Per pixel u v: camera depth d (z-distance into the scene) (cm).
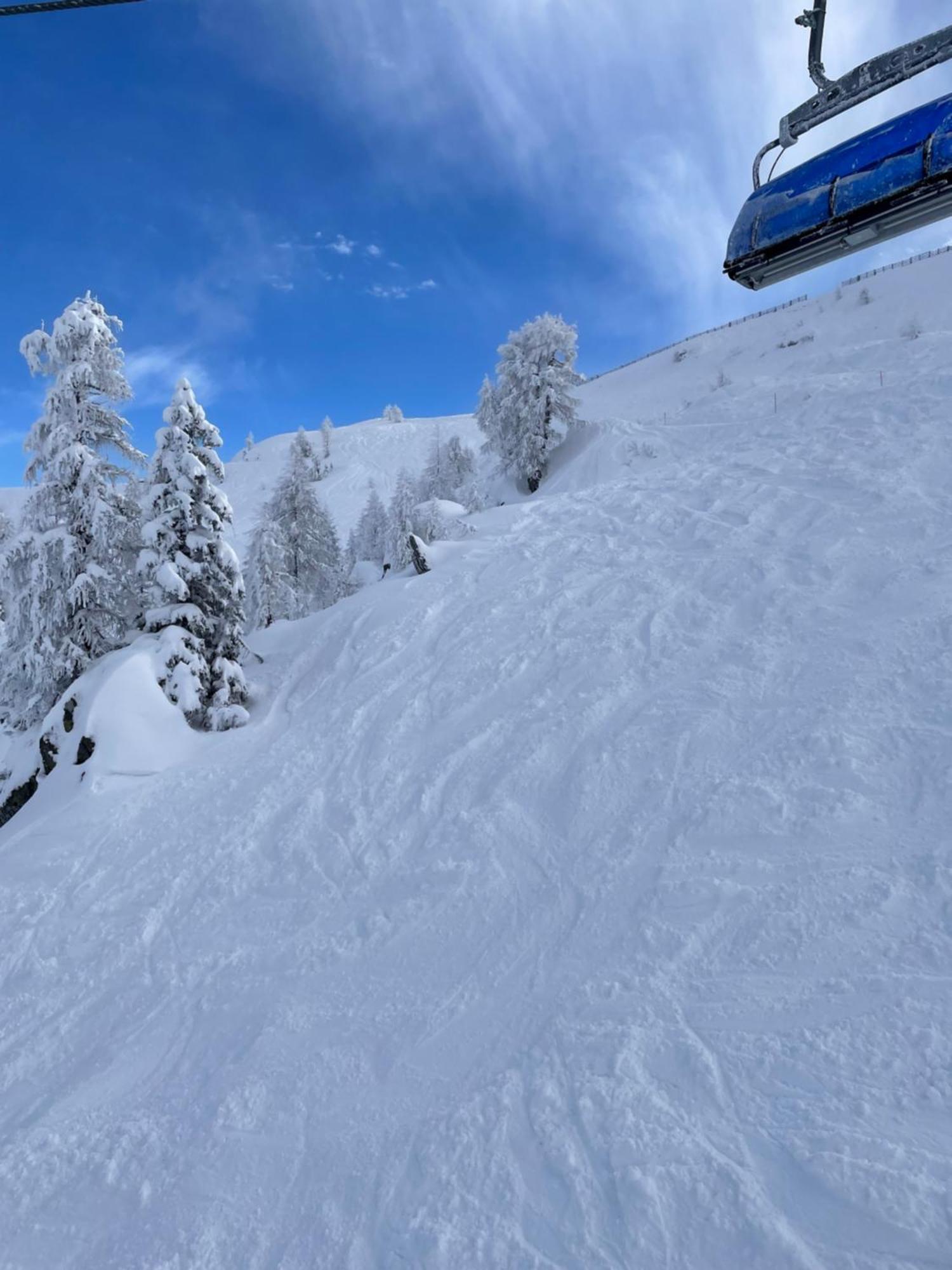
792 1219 359
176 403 1416
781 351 4634
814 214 394
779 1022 470
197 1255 455
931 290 4366
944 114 343
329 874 845
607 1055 488
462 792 889
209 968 762
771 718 777
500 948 639
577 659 1066
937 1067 408
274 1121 540
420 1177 452
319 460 8219
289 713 1340
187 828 1052
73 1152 572
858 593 945
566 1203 404
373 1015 616
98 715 1283
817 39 381
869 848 575
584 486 2538
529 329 3117
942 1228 334
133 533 1585
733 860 618
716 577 1134
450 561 1648
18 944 906
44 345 1507
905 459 1269
